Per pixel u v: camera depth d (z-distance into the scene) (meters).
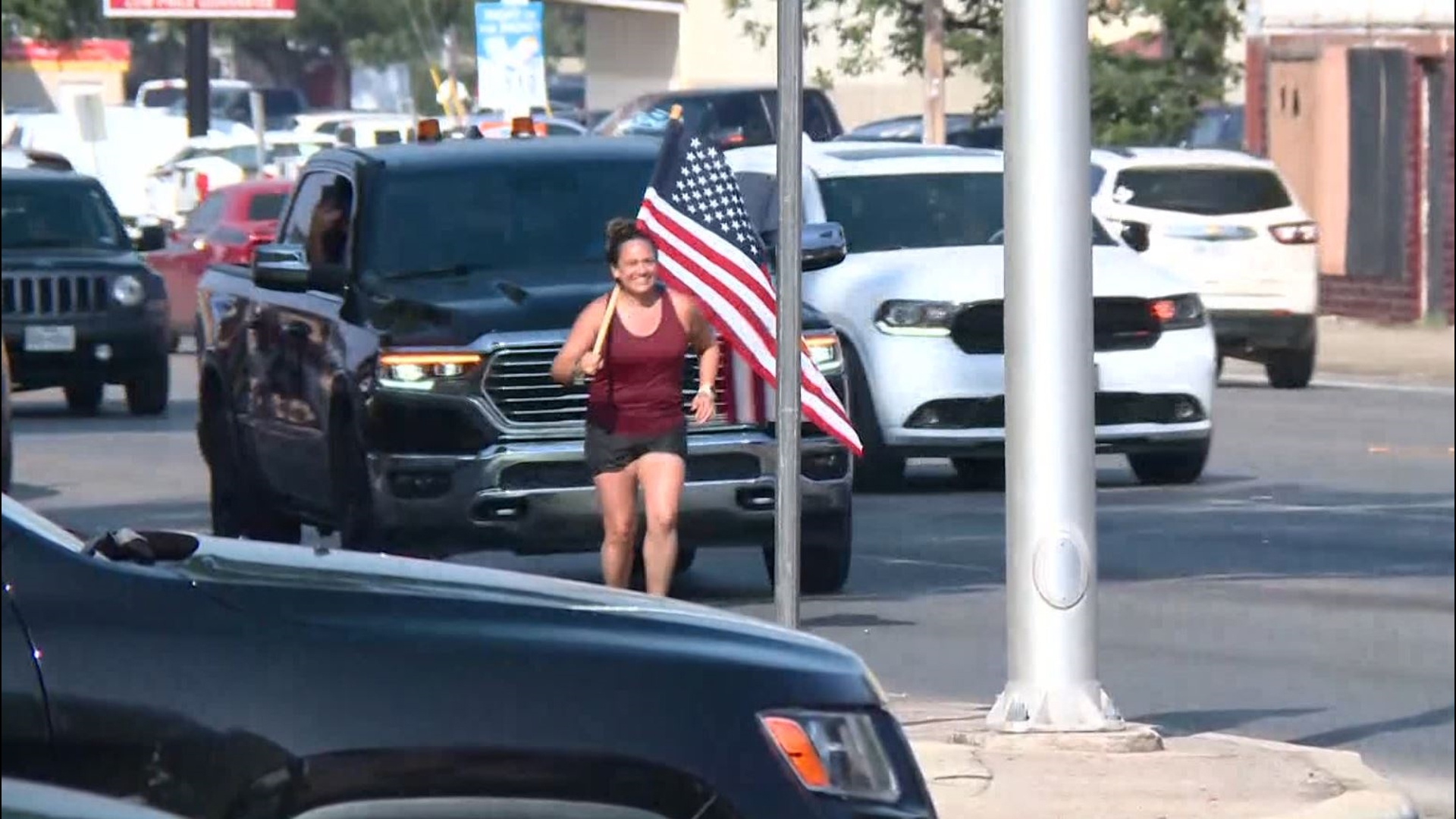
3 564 13.11
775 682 13.89
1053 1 23.14
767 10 81.94
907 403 42.94
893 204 45.91
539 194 34.84
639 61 101.81
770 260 30.70
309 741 13.10
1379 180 90.44
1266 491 45.62
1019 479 23.64
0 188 62.97
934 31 83.00
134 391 61.62
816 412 24.84
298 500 35.84
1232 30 97.12
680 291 24.89
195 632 13.16
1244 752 23.78
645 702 13.57
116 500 44.75
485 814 13.34
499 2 84.69
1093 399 23.64
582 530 31.81
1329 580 36.25
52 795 10.91
